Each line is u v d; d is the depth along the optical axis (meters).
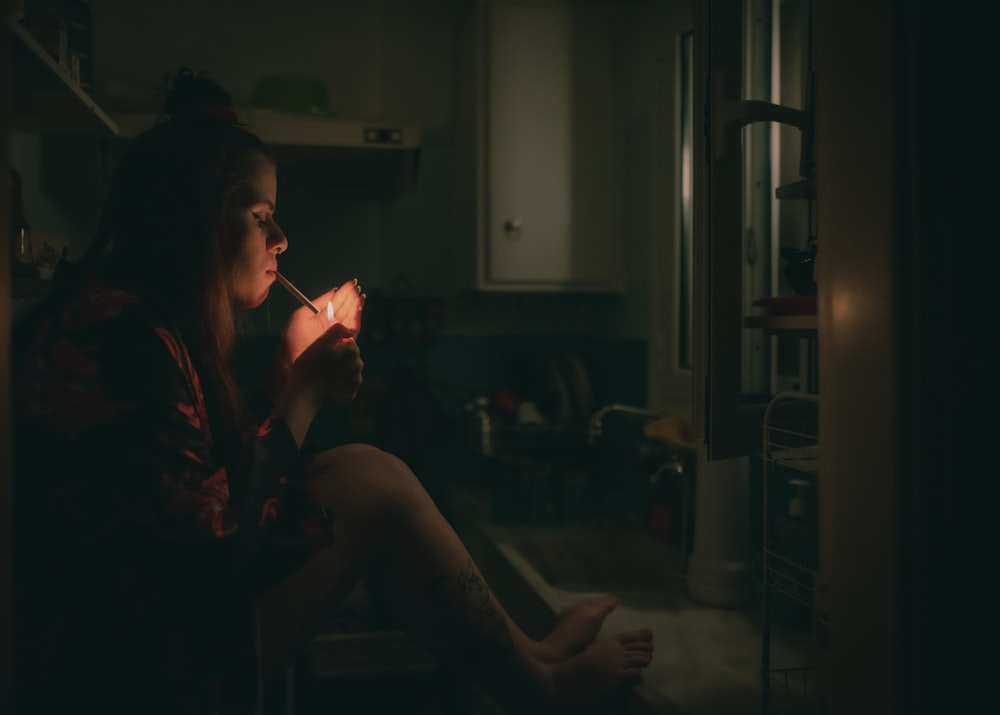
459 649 1.29
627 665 1.39
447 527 1.30
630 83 2.74
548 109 2.73
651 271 2.57
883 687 0.89
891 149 0.87
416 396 2.73
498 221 2.71
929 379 0.86
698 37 1.42
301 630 1.20
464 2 3.02
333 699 2.02
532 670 1.33
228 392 1.16
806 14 1.84
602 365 3.00
